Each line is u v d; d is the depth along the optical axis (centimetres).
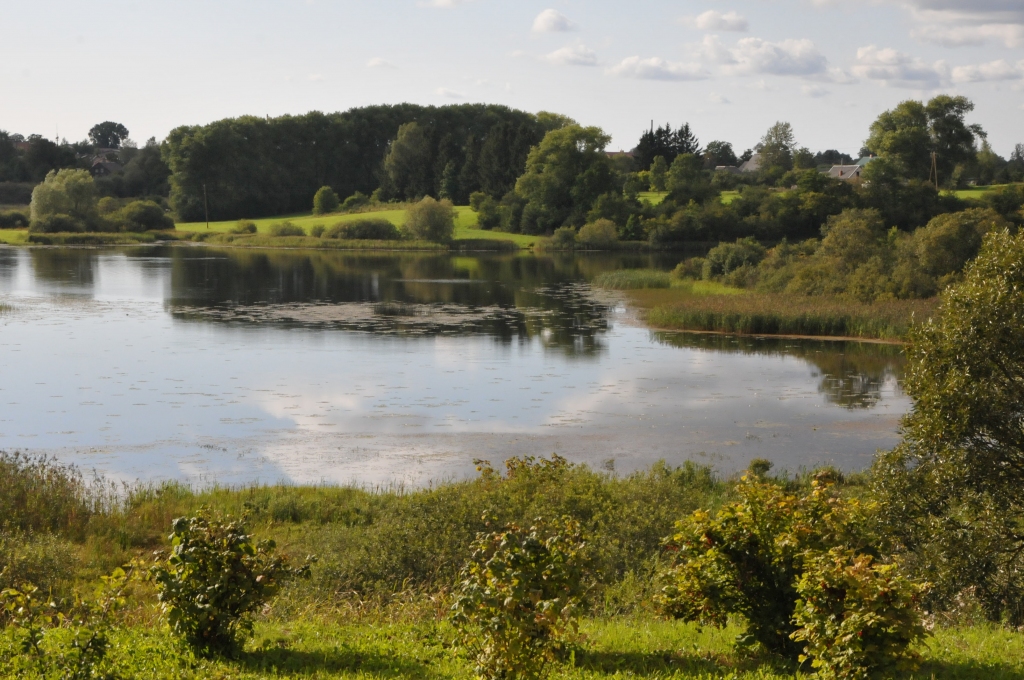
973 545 1203
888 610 692
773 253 6550
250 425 2473
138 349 3647
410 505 1516
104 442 2297
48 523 1540
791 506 853
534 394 2892
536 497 1496
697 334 4212
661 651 882
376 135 15488
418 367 3334
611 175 12212
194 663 805
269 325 4378
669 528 1392
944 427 1230
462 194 13925
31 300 5241
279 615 1099
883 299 4700
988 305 1226
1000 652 890
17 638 802
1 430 2395
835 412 2689
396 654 869
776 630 835
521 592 686
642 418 2600
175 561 815
